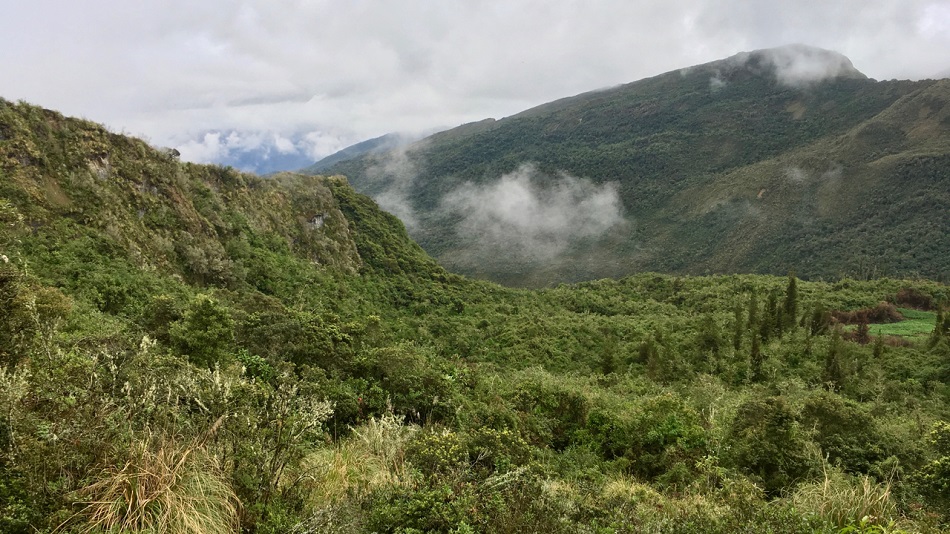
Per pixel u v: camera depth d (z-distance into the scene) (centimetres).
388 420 855
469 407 1198
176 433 455
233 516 418
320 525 414
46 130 2711
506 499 519
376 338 2030
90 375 456
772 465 884
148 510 383
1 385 388
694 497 705
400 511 460
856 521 563
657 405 1136
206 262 3141
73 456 387
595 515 529
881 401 2517
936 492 668
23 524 336
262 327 1396
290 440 480
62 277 1933
